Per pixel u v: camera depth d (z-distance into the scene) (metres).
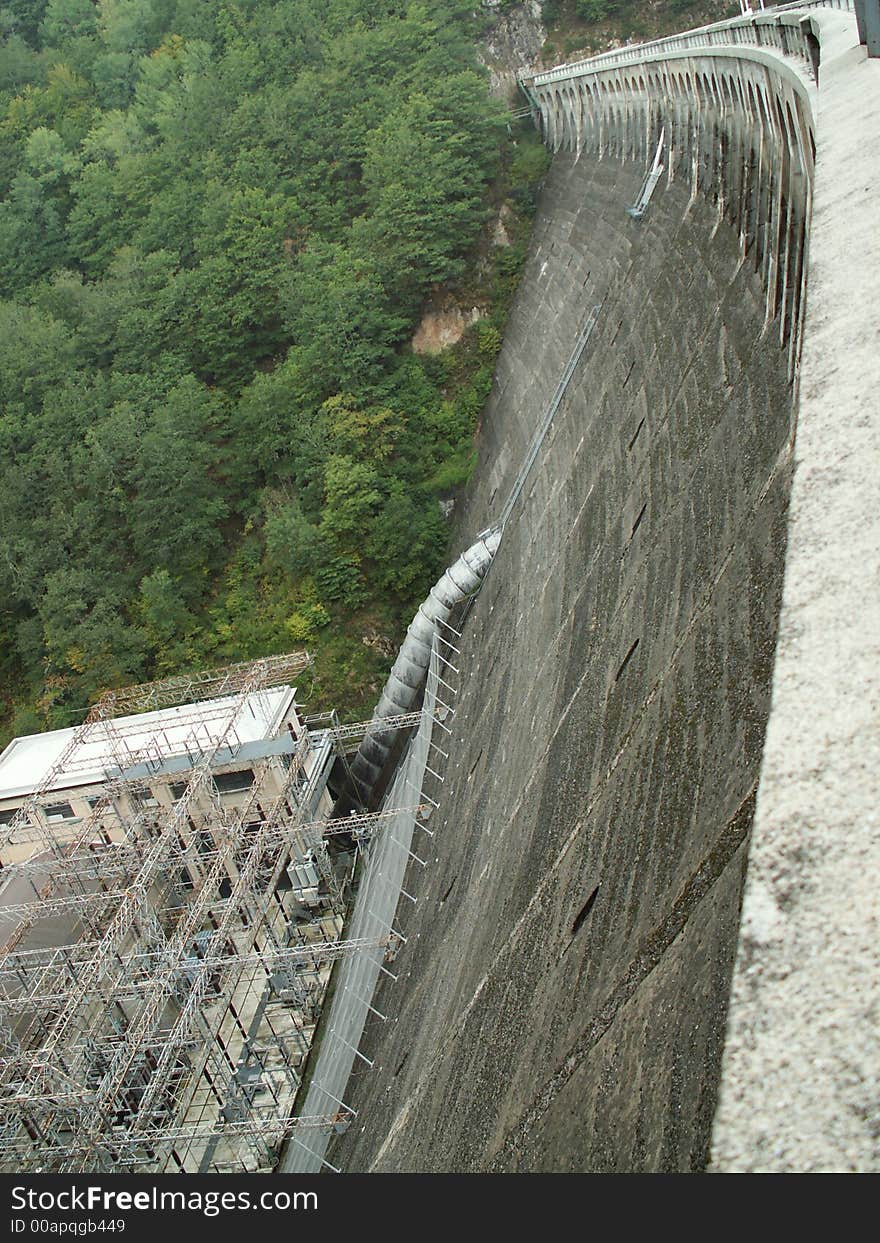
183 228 113.44
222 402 103.06
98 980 54.53
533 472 70.06
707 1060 12.61
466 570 72.62
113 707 81.19
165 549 92.81
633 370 54.03
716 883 17.61
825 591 6.57
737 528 28.56
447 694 67.56
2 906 68.69
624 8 124.31
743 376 35.78
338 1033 54.41
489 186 108.44
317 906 69.69
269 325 105.81
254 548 94.38
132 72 135.88
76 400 102.81
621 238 75.19
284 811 70.62
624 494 44.84
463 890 44.75
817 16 36.47
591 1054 20.62
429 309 102.62
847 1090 4.47
